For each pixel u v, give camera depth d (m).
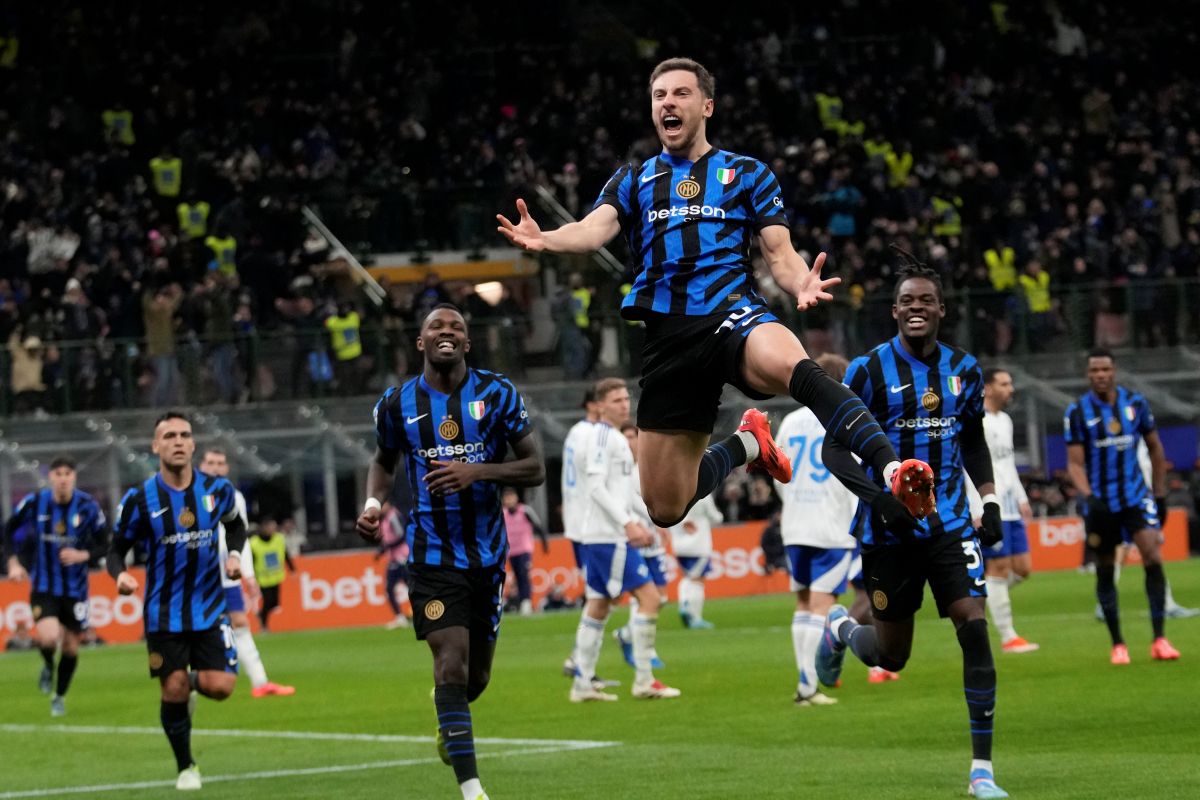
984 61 119.50
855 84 114.56
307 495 82.88
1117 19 126.06
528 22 119.06
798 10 123.12
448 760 24.09
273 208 96.25
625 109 108.38
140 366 80.12
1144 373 88.31
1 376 78.56
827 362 32.66
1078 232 98.50
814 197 101.06
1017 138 109.81
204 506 30.00
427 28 117.50
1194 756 26.28
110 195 97.56
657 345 18.05
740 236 18.12
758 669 44.31
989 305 87.69
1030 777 24.88
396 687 46.06
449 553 24.36
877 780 25.33
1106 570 40.06
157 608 29.69
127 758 34.19
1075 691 35.12
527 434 25.00
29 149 103.56
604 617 38.97
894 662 26.14
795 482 35.12
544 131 106.69
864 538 25.11
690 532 61.12
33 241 93.44
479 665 25.36
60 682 44.66
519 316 87.38
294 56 115.69
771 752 29.08
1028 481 86.94
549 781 26.97
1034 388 87.19
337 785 28.02
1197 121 116.81
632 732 33.00
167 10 115.50
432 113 109.94
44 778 31.56
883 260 94.81
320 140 104.56
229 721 39.97
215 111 108.75
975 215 102.00
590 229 17.92
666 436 18.31
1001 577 44.69
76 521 45.84
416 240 98.81
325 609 78.12
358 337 82.12
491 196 100.44
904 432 25.28
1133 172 108.19
